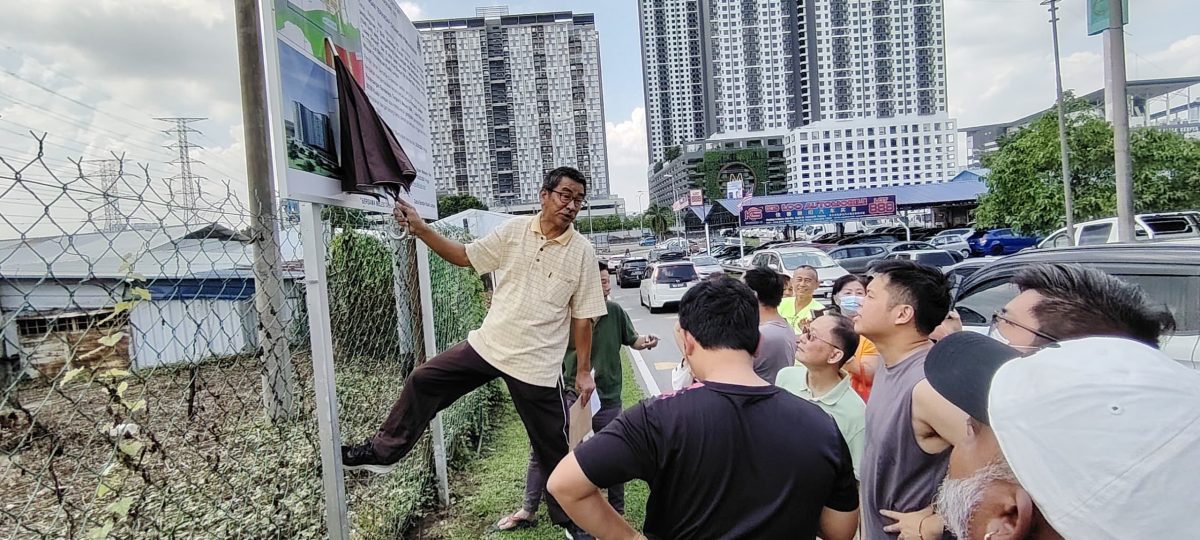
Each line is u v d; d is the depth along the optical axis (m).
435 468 3.84
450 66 111.75
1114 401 0.79
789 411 1.44
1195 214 11.94
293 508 2.76
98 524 2.00
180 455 2.46
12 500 2.26
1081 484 0.77
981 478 1.06
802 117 130.75
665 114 143.00
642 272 28.30
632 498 3.83
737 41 131.62
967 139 100.94
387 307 4.21
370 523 3.05
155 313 2.46
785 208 30.91
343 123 2.34
